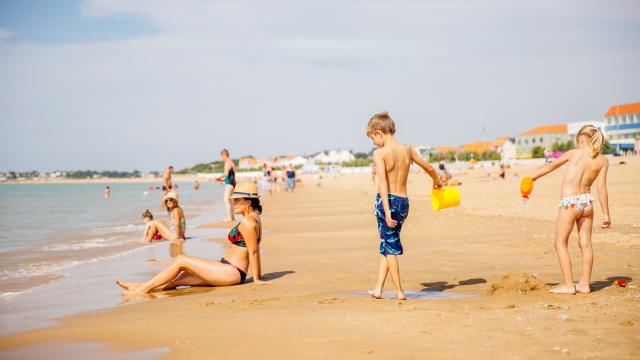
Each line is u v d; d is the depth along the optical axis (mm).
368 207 24594
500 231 12680
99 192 87750
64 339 4762
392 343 4191
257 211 7688
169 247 12336
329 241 12250
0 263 10422
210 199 45281
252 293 6766
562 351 3803
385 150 5977
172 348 4320
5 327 5375
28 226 19859
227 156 18812
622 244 9578
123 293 7246
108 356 4203
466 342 4125
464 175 66125
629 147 92562
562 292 5879
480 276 7383
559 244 6000
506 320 4695
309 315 5223
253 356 4023
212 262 7418
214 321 5145
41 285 8039
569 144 112062
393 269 5969
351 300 5965
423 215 18047
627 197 20062
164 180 18859
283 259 9742
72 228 18672
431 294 6242
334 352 4039
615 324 4418
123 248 12492
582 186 5961
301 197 37875
